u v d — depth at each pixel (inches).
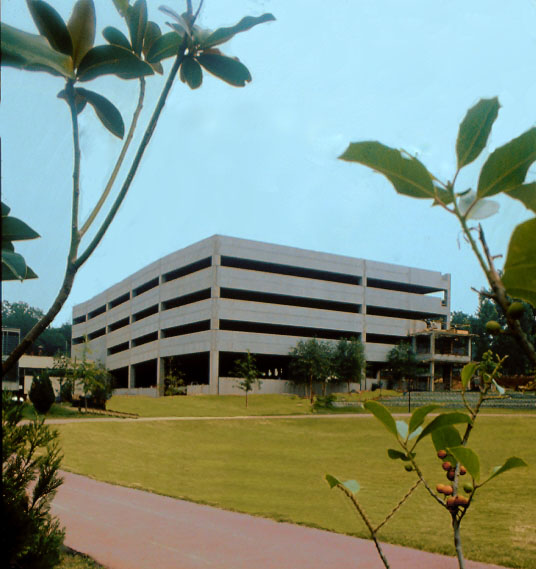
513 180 30.0
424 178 31.1
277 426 1101.7
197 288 1973.4
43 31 45.1
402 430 45.8
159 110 48.9
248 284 1943.9
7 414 99.7
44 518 101.3
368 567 213.0
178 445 828.0
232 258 1971.0
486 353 51.0
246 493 435.5
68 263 47.2
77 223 48.2
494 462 634.8
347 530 283.1
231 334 1887.3
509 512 340.8
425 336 2148.1
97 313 2920.8
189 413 1421.0
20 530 78.2
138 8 49.5
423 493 433.4
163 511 325.1
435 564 218.7
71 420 1048.2
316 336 2080.5
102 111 49.5
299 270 2113.7
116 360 2509.8
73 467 534.3
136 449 740.0
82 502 343.9
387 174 31.3
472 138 30.4
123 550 229.5
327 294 2076.8
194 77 52.9
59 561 93.3
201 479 524.7
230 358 2121.1
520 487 430.3
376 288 2188.7
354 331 2098.9
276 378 2103.8
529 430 907.4
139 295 2322.8
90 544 236.4
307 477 546.6
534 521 313.6
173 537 257.1
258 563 216.7
